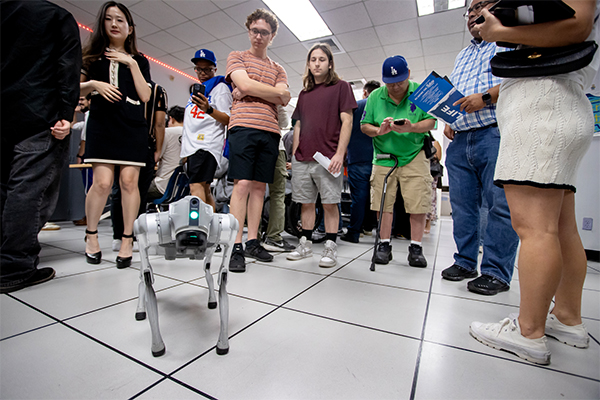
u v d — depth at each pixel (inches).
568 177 30.6
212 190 105.0
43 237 95.0
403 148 70.5
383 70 65.9
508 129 33.0
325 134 71.9
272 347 32.0
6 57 45.0
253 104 68.6
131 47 65.6
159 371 27.3
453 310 43.9
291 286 52.7
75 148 127.9
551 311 37.3
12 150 48.7
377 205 75.2
